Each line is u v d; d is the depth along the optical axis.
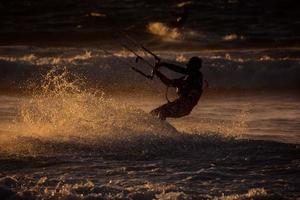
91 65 52.81
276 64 55.06
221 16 85.31
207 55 61.38
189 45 69.75
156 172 21.89
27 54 60.56
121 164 22.98
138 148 25.47
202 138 27.53
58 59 54.53
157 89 50.28
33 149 24.73
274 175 21.75
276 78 53.78
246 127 32.50
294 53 63.16
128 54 59.16
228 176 21.50
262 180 21.05
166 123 28.66
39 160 23.22
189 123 33.25
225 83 52.91
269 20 84.62
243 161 23.69
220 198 18.55
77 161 23.25
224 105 42.09
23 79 50.69
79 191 19.00
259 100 45.34
